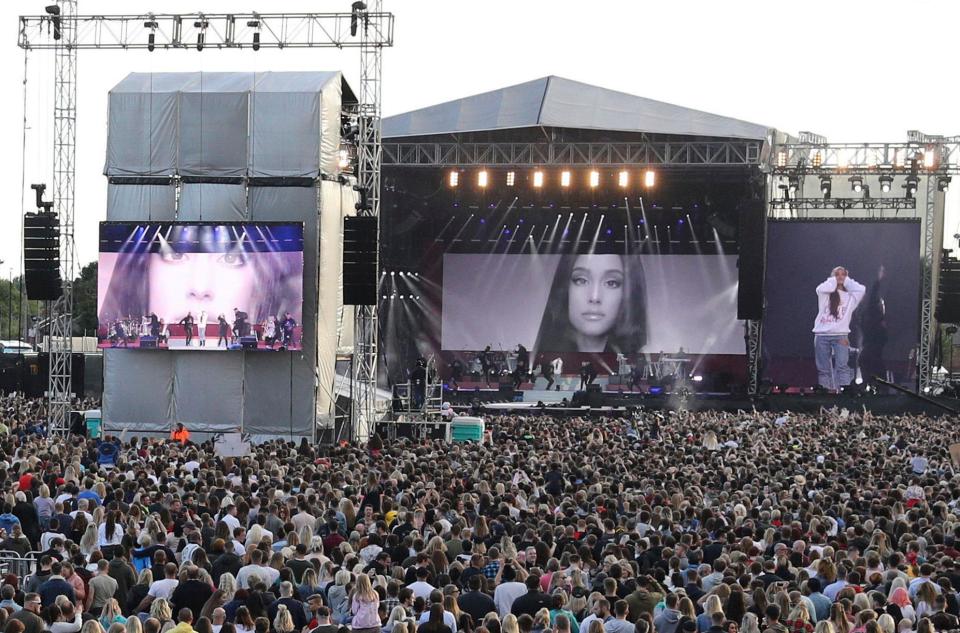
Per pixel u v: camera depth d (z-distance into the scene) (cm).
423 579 1842
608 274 8294
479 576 1797
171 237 5472
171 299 5475
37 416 5722
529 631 1506
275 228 5409
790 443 4662
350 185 5912
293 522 2333
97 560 1905
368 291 5222
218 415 5612
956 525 2442
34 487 2670
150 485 2670
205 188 5644
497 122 7506
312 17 5416
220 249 5444
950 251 6988
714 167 7500
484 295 8356
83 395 6606
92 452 3500
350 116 5953
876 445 4491
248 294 5438
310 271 5584
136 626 1450
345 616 1789
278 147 5591
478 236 8350
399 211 8125
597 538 2256
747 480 3266
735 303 8194
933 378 9006
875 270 7725
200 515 2400
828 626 1484
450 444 4622
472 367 8369
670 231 8225
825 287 7762
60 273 5422
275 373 5584
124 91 5675
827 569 1898
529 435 4803
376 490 2673
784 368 7838
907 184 7438
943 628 1617
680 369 8225
